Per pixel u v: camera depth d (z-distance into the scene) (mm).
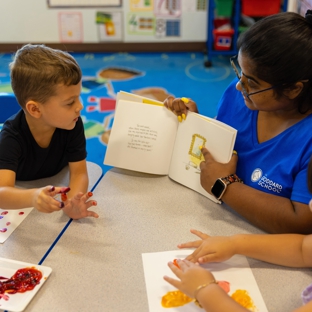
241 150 1154
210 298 756
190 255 929
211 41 3580
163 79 3377
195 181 1170
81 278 885
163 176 1246
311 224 942
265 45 905
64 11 3699
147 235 1009
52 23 3756
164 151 1225
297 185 971
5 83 3219
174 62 3697
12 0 3639
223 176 1066
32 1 3646
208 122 1127
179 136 1201
